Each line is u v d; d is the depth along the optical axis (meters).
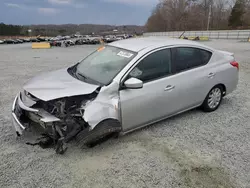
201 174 2.53
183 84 3.53
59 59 13.18
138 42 3.62
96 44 32.28
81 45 30.47
